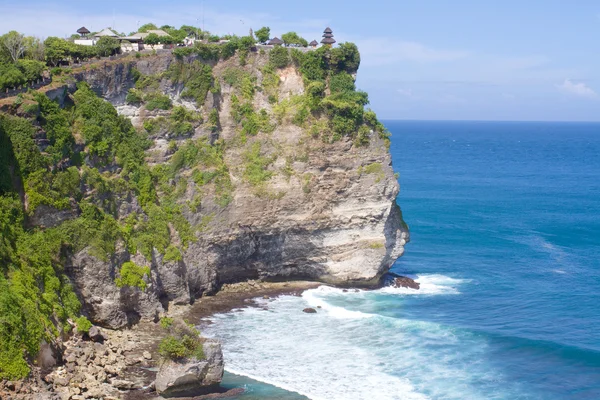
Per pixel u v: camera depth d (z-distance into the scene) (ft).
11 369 154.30
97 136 221.87
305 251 262.67
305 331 214.07
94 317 202.80
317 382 177.99
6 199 186.29
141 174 234.38
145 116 249.14
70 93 226.17
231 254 254.47
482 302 249.75
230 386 173.88
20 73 210.38
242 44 270.67
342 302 245.45
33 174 194.49
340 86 272.31
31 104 198.39
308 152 262.47
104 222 208.44
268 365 187.73
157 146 248.52
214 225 248.93
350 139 263.70
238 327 216.33
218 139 262.47
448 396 172.76
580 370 189.47
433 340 208.85
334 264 262.88
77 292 200.75
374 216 262.06
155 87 251.39
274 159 262.26
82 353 179.63
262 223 255.50
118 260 209.36
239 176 258.37
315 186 259.80
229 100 266.16
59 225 198.39
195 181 250.37
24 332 161.38
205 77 260.21
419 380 181.27
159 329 208.74
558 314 237.45
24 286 174.81
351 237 262.67
